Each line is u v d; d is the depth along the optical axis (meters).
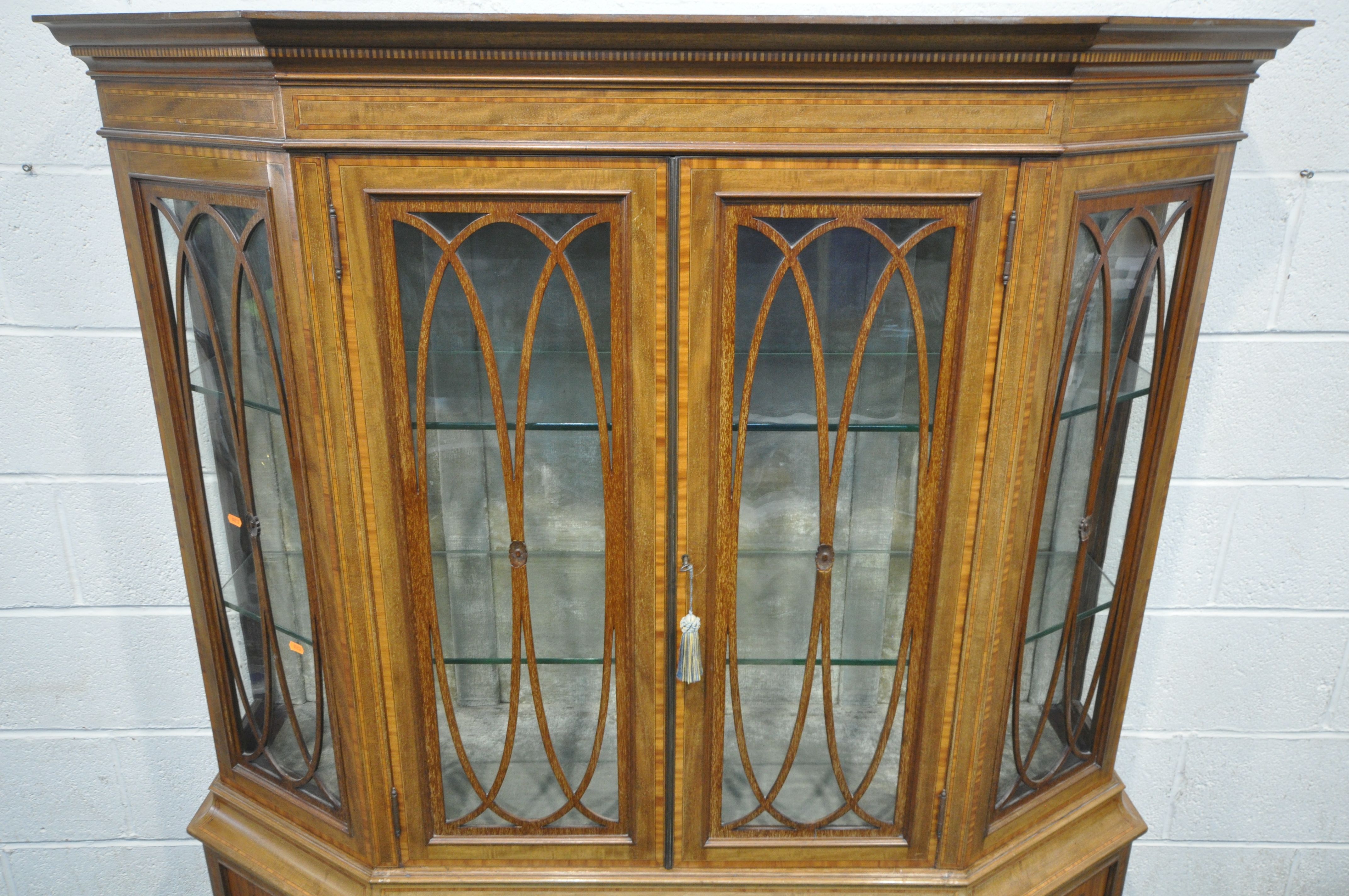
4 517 1.41
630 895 1.11
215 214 0.91
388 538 0.96
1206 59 0.88
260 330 0.94
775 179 0.85
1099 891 1.29
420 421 0.94
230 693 1.16
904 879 1.09
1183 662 1.54
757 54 0.80
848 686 1.05
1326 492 1.43
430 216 0.87
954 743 1.03
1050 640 1.07
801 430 0.95
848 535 1.00
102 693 1.53
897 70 0.81
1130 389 1.02
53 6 1.21
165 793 1.61
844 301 0.90
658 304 0.89
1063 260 0.87
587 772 1.07
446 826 1.10
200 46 0.83
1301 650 1.51
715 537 0.97
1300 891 1.67
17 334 1.33
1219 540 1.46
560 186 0.86
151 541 1.45
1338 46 1.23
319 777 1.11
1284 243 1.31
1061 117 0.83
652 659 1.01
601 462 0.96
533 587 1.01
